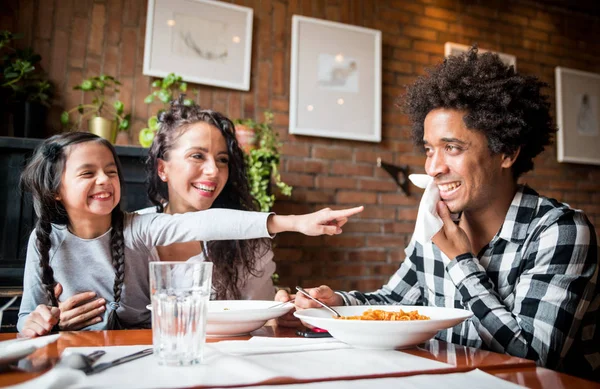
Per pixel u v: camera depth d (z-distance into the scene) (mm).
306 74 2852
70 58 2430
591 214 3408
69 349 668
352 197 2895
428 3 3221
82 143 1186
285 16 2879
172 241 1190
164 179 1554
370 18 3070
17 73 2188
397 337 688
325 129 2855
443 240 940
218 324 808
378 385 518
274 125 2777
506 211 1058
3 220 1839
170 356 581
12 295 1736
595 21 3609
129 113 2502
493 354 702
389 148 3020
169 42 2584
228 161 1549
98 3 2502
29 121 2182
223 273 1423
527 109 1036
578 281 899
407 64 3125
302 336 859
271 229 1082
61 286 1102
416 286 1269
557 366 831
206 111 1553
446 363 631
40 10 2396
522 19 3441
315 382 528
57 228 1187
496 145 983
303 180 2803
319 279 2750
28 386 459
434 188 968
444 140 999
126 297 1212
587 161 3387
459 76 1013
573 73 3457
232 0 2764
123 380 512
